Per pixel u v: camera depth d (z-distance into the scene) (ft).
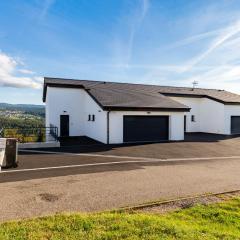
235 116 94.84
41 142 62.39
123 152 55.67
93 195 25.80
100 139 70.90
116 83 98.63
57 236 16.21
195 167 41.96
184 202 24.30
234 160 49.73
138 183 30.76
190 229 17.89
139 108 69.77
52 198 24.66
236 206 23.49
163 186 29.66
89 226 17.76
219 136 86.84
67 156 49.90
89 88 82.53
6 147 39.73
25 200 23.91
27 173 35.37
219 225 19.69
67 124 82.07
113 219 19.06
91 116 77.41
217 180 32.96
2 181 30.89
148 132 73.26
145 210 22.11
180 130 76.89
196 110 99.81
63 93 81.76
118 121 68.69
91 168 39.24
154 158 49.90
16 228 17.26
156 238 16.19
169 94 94.07
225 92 114.21
